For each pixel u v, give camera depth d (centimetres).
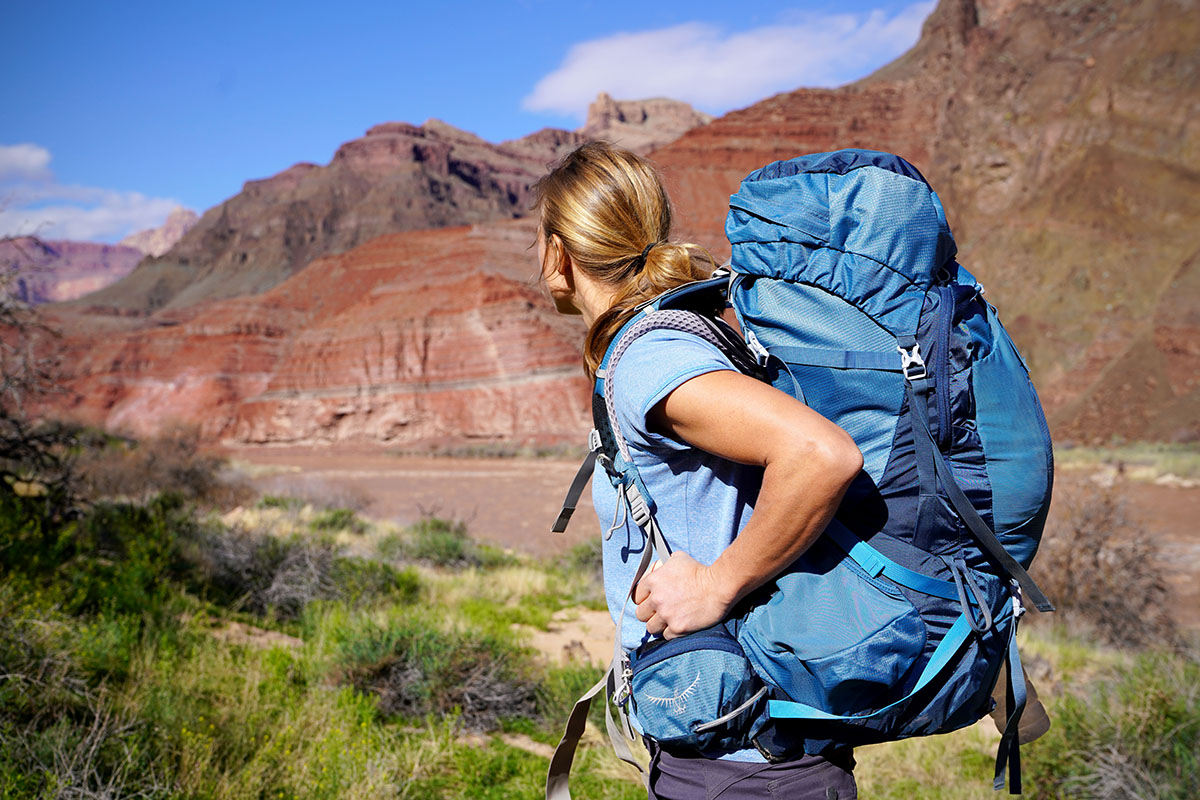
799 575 123
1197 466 3272
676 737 126
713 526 129
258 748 425
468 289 8475
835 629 116
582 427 7306
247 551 913
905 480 119
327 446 8144
